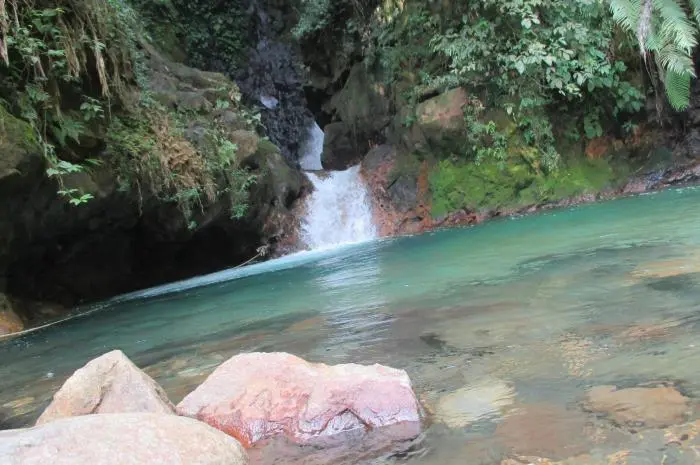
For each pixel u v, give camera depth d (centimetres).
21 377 399
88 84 744
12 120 581
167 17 1454
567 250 544
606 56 997
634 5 719
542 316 335
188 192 833
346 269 695
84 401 242
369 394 227
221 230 993
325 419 224
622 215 740
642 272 399
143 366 375
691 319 282
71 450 178
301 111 1788
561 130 1050
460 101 1028
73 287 820
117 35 824
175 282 921
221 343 408
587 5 953
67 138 688
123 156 759
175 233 888
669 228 571
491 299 398
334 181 1187
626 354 251
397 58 1154
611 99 1030
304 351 348
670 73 856
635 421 189
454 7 1056
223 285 754
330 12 1338
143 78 880
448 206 1028
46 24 667
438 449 195
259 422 232
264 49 1717
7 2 632
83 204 710
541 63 990
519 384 239
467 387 246
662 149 1059
